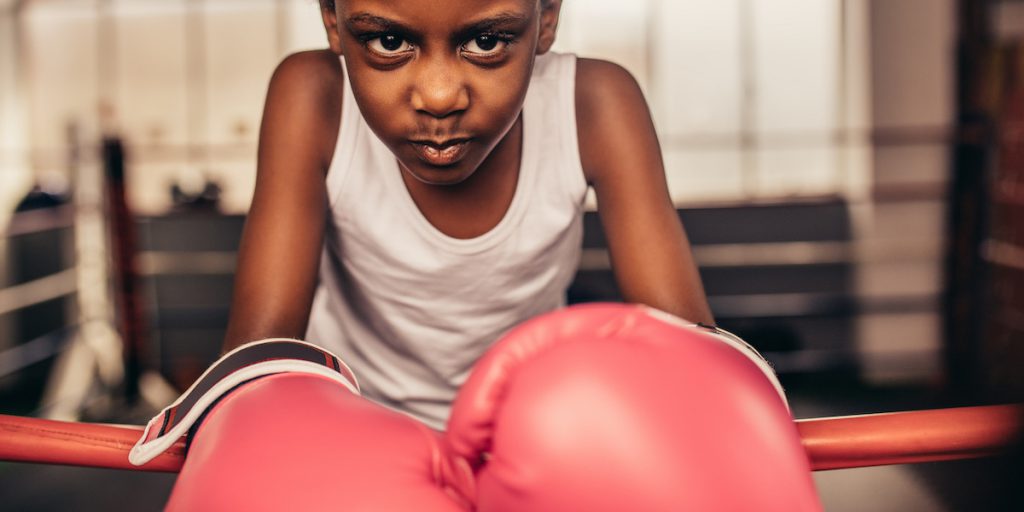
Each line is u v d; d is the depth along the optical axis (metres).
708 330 0.52
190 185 4.75
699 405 0.37
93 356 3.22
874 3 4.32
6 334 4.12
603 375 0.37
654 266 0.67
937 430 0.56
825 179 4.62
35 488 2.71
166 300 4.51
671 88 4.68
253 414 0.42
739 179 4.68
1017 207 3.26
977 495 2.31
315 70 0.70
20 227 3.35
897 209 4.27
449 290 0.78
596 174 0.72
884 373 4.01
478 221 0.74
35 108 5.03
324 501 0.36
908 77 4.30
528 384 0.38
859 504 2.33
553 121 0.73
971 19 3.50
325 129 0.70
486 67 0.48
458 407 0.40
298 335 0.64
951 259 3.11
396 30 0.46
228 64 4.95
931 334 4.23
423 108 0.47
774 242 4.35
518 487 0.36
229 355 0.50
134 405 3.12
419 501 0.36
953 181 3.08
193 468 0.40
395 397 0.88
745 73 4.64
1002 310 3.29
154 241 4.49
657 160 0.71
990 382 3.27
